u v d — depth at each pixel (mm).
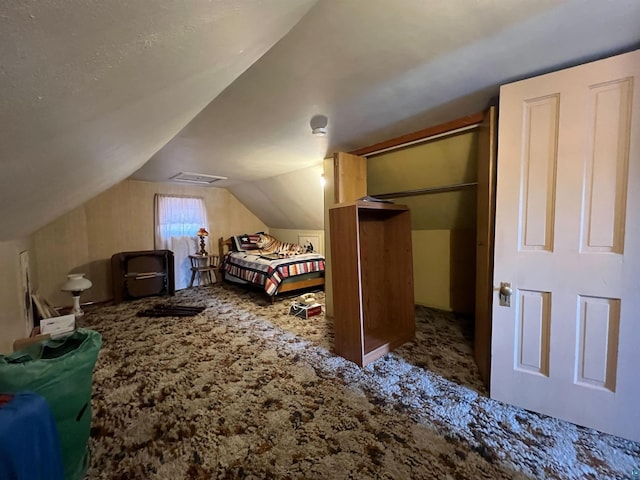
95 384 2062
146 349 2658
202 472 1335
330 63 1443
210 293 4934
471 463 1361
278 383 2064
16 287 2219
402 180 3338
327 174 3449
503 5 1054
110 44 507
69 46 443
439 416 1690
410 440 1510
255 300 4457
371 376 2146
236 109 2016
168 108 1210
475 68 1525
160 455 1428
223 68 1095
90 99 678
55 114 643
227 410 1768
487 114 1970
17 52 391
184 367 2312
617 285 1448
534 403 1697
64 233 4125
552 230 1594
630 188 1397
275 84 1656
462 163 2744
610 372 1490
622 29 1211
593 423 1541
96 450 1456
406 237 2840
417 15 1103
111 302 4395
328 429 1598
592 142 1465
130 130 1192
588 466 1334
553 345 1623
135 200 4848
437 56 1401
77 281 3594
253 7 732
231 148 3018
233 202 6168
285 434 1564
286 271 4406
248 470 1343
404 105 1989
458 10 1077
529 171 1639
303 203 4961
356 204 2275
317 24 1138
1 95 464
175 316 3654
